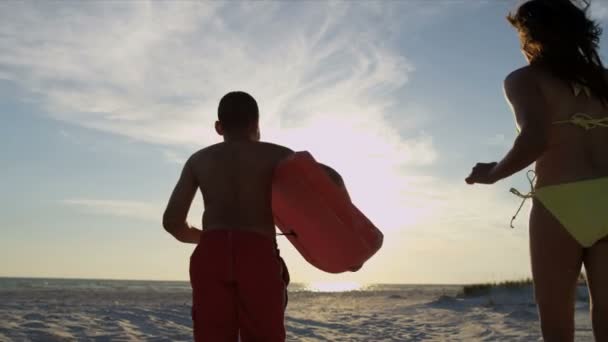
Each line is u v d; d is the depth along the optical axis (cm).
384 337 852
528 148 240
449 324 1072
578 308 1265
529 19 258
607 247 237
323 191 292
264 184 293
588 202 237
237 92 311
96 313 983
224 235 283
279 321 280
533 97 248
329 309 1620
